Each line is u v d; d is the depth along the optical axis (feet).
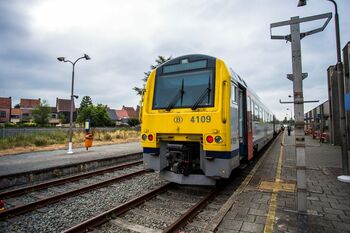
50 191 25.31
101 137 93.91
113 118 289.94
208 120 20.52
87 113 199.52
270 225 14.57
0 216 17.24
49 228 15.98
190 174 21.71
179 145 21.80
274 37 17.66
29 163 38.91
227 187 25.32
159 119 22.88
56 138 82.07
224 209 17.19
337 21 28.76
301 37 16.99
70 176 32.07
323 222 15.01
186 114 21.50
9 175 27.32
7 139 72.49
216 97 21.12
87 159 43.32
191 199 21.30
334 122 67.87
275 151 55.06
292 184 24.39
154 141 22.95
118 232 15.14
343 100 27.04
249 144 30.04
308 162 38.11
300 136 16.06
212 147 20.20
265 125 53.62
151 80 25.08
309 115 156.87
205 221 16.67
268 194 20.86
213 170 20.24
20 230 15.69
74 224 16.62
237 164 23.17
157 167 22.82
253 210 17.20
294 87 16.33
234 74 24.66
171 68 24.36
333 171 30.68
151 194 21.59
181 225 15.61
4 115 239.50
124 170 36.24
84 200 21.49
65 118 271.08
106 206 20.03
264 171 31.48
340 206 17.87
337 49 28.50
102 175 32.81
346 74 52.90
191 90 22.62
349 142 55.47
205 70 22.47
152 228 15.60
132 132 127.65
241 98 27.96
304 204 15.93
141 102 25.64
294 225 14.55
